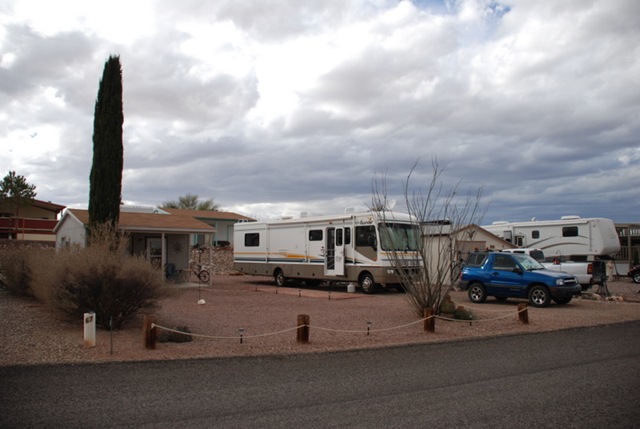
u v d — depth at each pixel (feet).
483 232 89.35
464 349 31.19
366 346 31.73
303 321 32.53
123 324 37.19
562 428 17.29
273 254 76.95
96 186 59.62
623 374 24.91
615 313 47.78
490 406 19.70
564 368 26.21
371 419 18.12
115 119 60.70
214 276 97.55
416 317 43.29
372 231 63.26
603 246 87.04
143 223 66.69
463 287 58.39
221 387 22.16
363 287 64.23
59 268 35.91
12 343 29.60
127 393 20.98
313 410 19.12
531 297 53.06
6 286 53.83
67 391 21.11
